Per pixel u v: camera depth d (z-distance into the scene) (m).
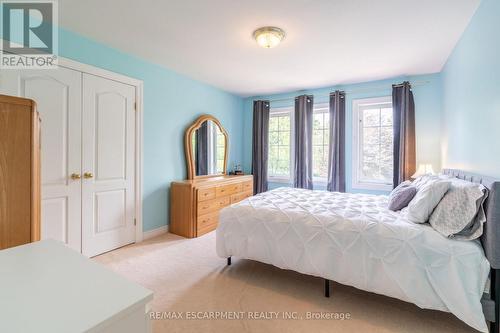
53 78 2.27
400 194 2.14
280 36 2.33
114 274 0.73
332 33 2.35
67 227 2.41
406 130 3.47
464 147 2.37
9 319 0.52
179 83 3.54
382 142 3.84
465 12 2.02
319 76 3.60
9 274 0.72
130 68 2.90
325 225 1.91
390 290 1.63
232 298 1.91
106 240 2.74
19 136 1.15
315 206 2.30
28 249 0.91
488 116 1.82
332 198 2.71
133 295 0.62
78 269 0.76
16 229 1.14
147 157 3.14
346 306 1.82
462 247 1.48
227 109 4.55
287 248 2.02
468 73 2.23
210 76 3.66
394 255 1.63
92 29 2.33
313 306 1.82
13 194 1.13
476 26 2.01
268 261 2.12
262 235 2.15
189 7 1.97
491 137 1.78
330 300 1.90
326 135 4.23
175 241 3.10
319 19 2.12
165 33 2.39
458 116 2.55
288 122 4.61
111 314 0.55
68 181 2.41
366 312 1.75
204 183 3.41
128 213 2.96
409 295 1.56
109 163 2.74
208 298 1.91
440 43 2.56
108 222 2.76
